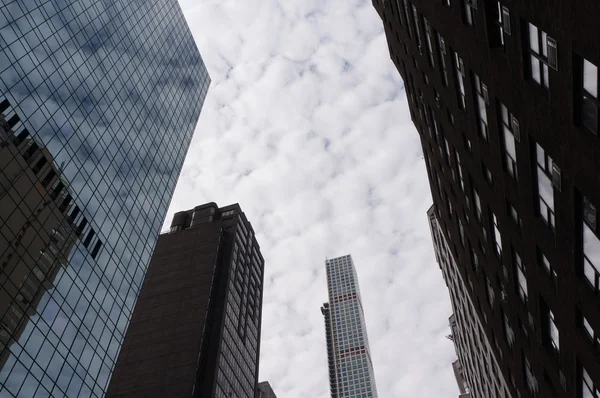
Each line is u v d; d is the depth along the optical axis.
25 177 47.34
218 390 97.94
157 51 93.94
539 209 22.84
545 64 18.41
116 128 69.88
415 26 40.41
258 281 147.88
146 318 112.81
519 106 21.53
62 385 47.38
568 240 19.81
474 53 26.20
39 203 48.75
